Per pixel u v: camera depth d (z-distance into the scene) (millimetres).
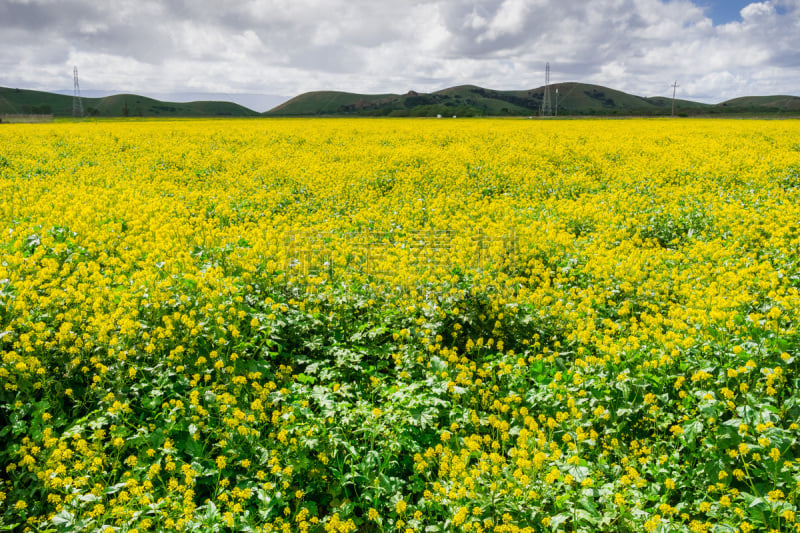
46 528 4027
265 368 5707
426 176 17562
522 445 4656
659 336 5906
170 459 4496
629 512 4051
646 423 5160
